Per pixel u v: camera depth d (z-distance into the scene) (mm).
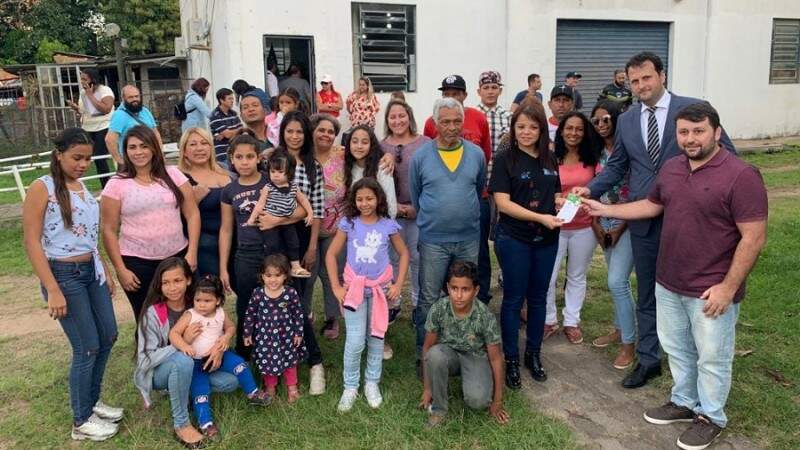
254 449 3365
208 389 3576
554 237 3889
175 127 15578
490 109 5332
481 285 4914
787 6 15742
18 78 26188
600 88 14148
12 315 5438
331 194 4398
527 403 3756
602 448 3307
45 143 16062
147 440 3457
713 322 3133
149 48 28234
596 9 13469
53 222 3158
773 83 16125
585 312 5188
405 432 3447
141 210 3639
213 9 11367
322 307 5398
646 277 3834
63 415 3727
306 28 10852
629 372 4168
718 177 3025
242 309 3975
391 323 5004
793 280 5523
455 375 3668
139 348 3514
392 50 11750
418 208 3996
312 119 4414
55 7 29344
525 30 12758
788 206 8625
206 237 4062
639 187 3816
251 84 10578
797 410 3561
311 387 3920
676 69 14781
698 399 3461
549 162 3820
